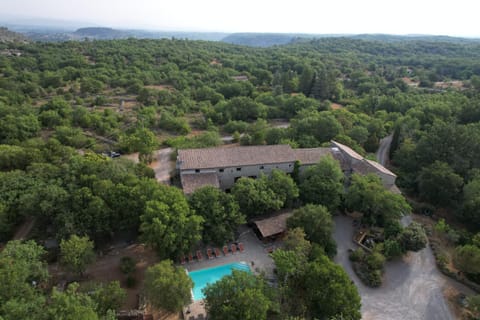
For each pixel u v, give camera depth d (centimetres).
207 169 5553
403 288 4306
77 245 3634
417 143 7625
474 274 4416
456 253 4484
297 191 5291
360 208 5316
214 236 4447
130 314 3434
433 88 15450
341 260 4694
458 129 6825
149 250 4556
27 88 13300
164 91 14012
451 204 6031
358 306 3431
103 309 3134
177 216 4034
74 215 4134
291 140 7731
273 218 4994
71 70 16238
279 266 3631
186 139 8319
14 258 3189
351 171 6319
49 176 4825
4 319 2522
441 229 5150
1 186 4469
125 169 5159
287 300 3697
